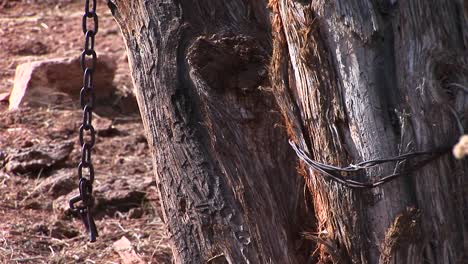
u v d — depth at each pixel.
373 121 5.59
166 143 6.55
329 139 5.79
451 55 5.63
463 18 5.82
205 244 6.51
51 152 11.36
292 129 6.02
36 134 12.32
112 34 17.89
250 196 6.24
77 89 13.72
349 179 5.75
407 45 5.59
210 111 6.21
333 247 5.95
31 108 13.20
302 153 5.98
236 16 6.50
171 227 6.70
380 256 5.74
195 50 6.23
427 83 5.54
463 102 5.61
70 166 11.41
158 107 6.54
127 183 10.81
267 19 6.52
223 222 6.37
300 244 6.36
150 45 6.53
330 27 5.64
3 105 13.74
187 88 6.39
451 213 5.73
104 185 10.67
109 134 12.62
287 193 6.32
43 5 19.75
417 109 5.55
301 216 6.40
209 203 6.40
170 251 9.14
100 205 10.34
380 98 5.61
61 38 17.44
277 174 6.29
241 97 6.19
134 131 12.81
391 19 5.63
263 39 6.42
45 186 10.68
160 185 6.72
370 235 5.79
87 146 6.87
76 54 16.33
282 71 5.98
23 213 10.12
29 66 13.48
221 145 6.23
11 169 11.09
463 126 5.61
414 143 5.57
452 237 5.75
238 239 6.33
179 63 6.42
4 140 12.07
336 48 5.65
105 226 9.86
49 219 9.95
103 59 13.73
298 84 5.91
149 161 11.76
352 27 5.57
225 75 6.21
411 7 5.60
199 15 6.47
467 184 5.75
